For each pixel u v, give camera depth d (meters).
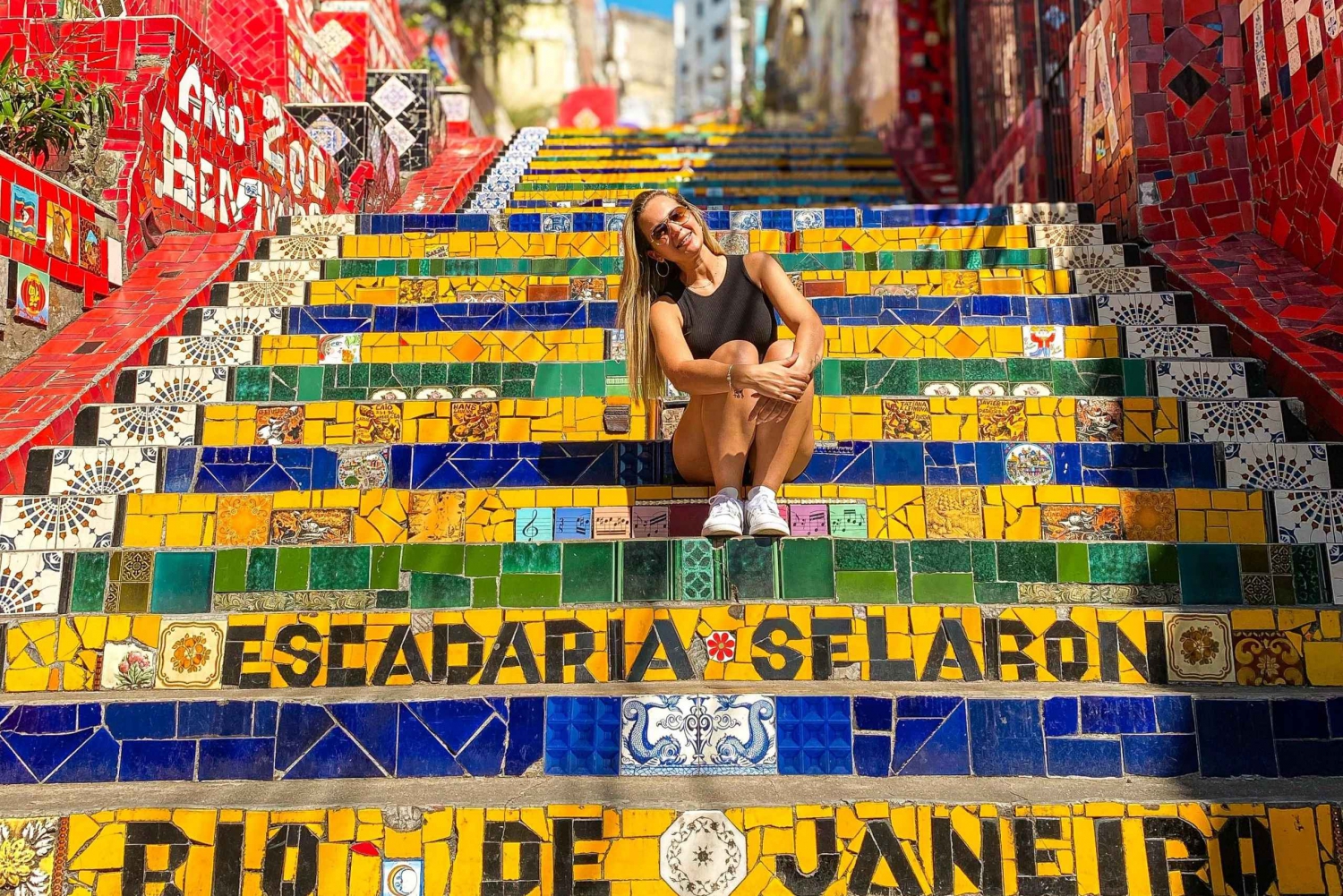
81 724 2.40
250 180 5.10
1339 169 3.85
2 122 3.66
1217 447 3.12
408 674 2.58
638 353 2.99
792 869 2.15
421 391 3.60
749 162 9.62
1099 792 2.25
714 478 2.82
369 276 4.43
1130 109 4.72
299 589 2.76
